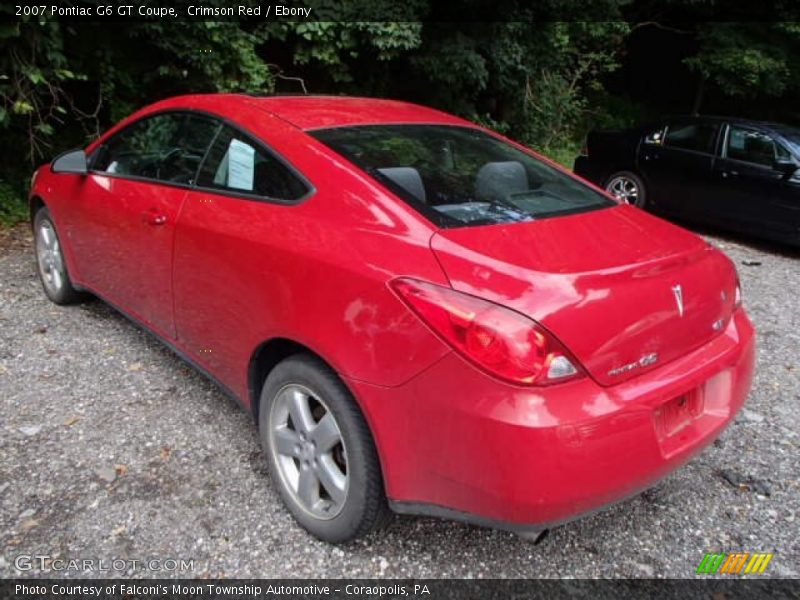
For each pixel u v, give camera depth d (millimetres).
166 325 3062
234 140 2756
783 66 13211
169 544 2285
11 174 6422
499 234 2145
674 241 2410
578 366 1833
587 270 1965
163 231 2916
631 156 8133
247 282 2430
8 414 2990
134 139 3396
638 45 16578
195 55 6711
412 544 2350
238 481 2631
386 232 2127
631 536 2463
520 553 2340
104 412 3059
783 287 5758
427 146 2723
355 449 2105
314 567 2227
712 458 2984
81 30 6277
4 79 5652
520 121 11477
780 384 3768
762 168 6859
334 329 2086
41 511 2398
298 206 2375
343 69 8227
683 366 2127
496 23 8930
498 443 1771
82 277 3809
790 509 2654
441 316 1854
